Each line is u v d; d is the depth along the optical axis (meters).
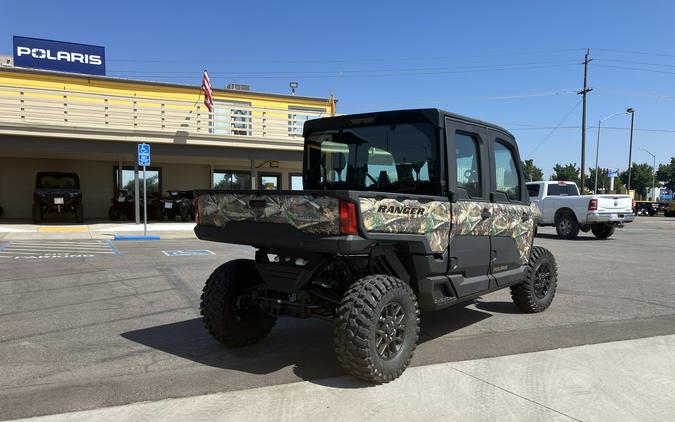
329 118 5.64
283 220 4.10
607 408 3.71
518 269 6.19
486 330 5.83
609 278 9.53
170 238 16.95
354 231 3.78
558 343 5.29
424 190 4.89
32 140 18.33
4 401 3.74
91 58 23.12
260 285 4.86
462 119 5.09
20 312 6.41
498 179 5.84
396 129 5.10
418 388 4.05
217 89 23.83
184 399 3.79
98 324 5.92
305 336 5.56
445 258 4.75
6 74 20.38
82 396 3.85
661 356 4.86
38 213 20.59
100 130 18.89
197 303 7.02
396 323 4.22
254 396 3.86
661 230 23.83
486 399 3.84
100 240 15.70
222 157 21.22
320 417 3.51
